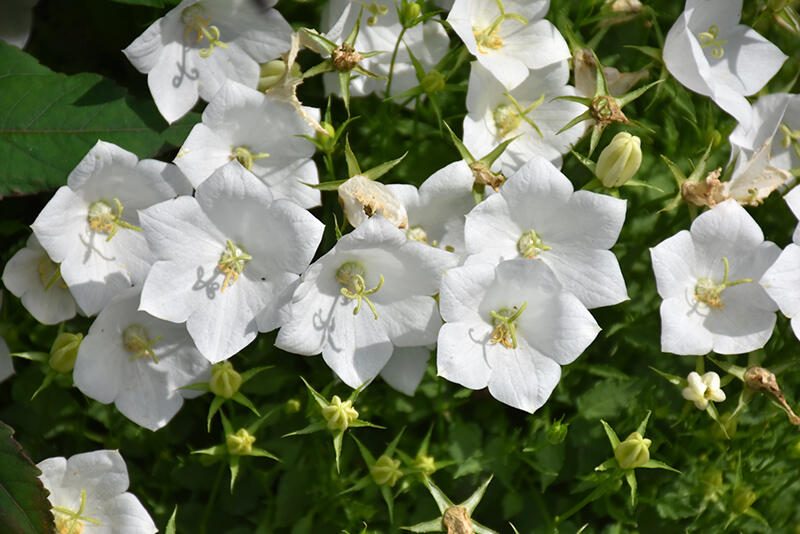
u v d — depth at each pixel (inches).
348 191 17.6
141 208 18.2
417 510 19.1
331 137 18.5
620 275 17.9
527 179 17.7
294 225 17.2
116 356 18.1
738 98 19.2
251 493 19.1
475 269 17.4
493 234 18.0
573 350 17.6
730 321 18.3
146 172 17.8
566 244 18.1
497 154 18.2
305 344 17.7
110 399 17.9
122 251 18.2
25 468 17.5
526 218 18.0
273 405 19.1
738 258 18.3
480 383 17.6
